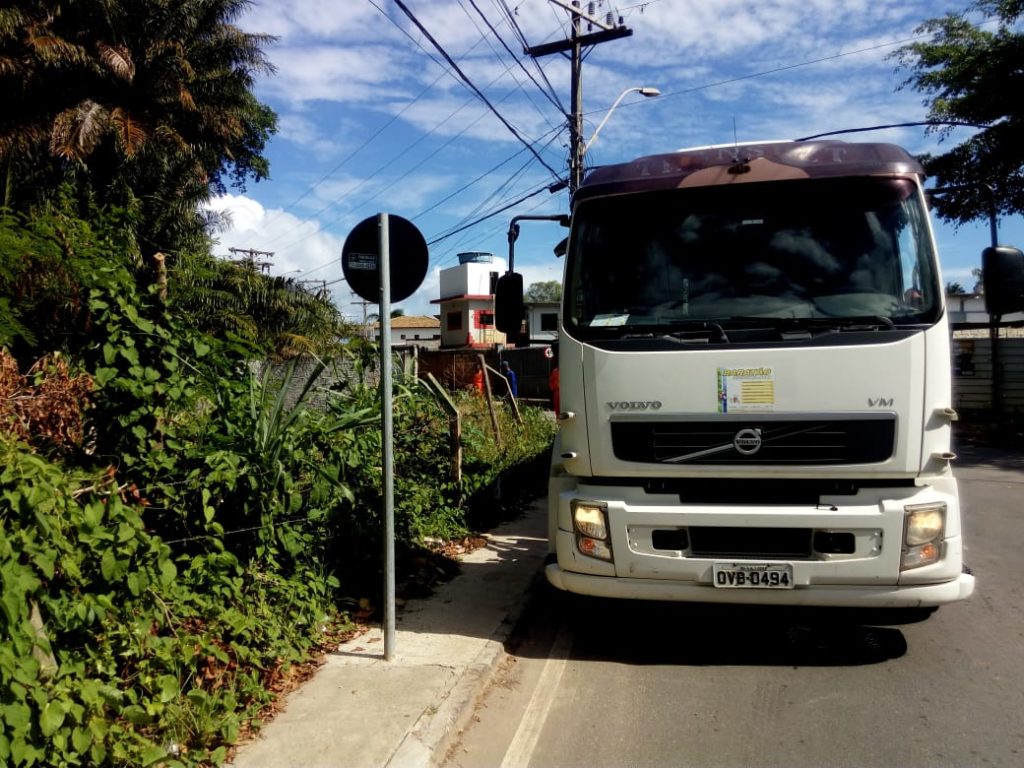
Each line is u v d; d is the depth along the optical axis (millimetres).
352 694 4094
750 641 5070
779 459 4273
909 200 4613
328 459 5699
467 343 45719
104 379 4109
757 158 4809
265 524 4734
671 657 4871
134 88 16781
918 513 4176
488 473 8555
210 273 6109
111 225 5176
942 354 4242
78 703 3078
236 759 3459
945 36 18094
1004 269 4789
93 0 15781
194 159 17984
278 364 6723
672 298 4691
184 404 4578
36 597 3223
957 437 16438
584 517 4559
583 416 4582
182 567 4426
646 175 4910
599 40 20312
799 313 4492
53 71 15523
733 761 3611
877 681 4418
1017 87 16328
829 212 4684
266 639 4352
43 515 3021
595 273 4836
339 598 5379
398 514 6570
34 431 3803
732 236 4746
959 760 3562
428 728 3752
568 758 3688
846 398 4215
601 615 5250
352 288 4617
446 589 5938
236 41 18609
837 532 4211
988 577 6371
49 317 4336
